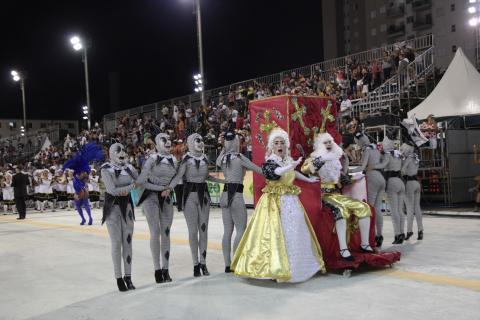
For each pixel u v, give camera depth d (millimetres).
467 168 15133
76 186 14992
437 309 5094
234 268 6938
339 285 6238
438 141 15070
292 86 22125
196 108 29047
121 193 6484
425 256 7805
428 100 16859
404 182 9461
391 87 19250
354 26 62906
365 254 6969
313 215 7012
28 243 11539
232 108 24812
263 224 6637
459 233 10039
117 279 6484
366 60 22312
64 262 8797
